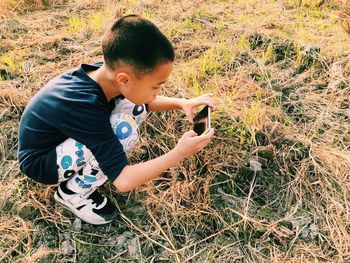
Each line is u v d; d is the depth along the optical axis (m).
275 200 1.00
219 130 1.11
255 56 1.39
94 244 0.91
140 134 1.12
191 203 0.99
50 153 0.84
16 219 0.96
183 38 1.49
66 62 1.38
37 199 0.99
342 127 1.15
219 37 1.49
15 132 1.14
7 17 1.65
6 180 1.04
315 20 1.58
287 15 1.62
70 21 1.60
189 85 1.28
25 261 0.88
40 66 1.37
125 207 0.98
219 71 1.33
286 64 1.36
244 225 0.94
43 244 0.91
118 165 0.79
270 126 1.12
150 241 0.92
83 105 0.78
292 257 0.89
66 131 0.80
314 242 0.92
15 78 1.33
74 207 0.93
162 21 1.59
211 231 0.94
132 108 0.92
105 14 1.67
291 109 1.21
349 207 0.97
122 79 0.78
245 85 1.24
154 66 0.76
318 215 0.96
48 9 1.75
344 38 1.46
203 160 1.05
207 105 1.00
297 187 1.01
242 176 1.03
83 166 0.86
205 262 0.89
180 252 0.90
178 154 0.83
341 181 1.01
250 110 1.13
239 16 1.62
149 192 1.00
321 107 1.21
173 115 1.16
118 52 0.75
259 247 0.91
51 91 0.81
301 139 1.09
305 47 1.38
